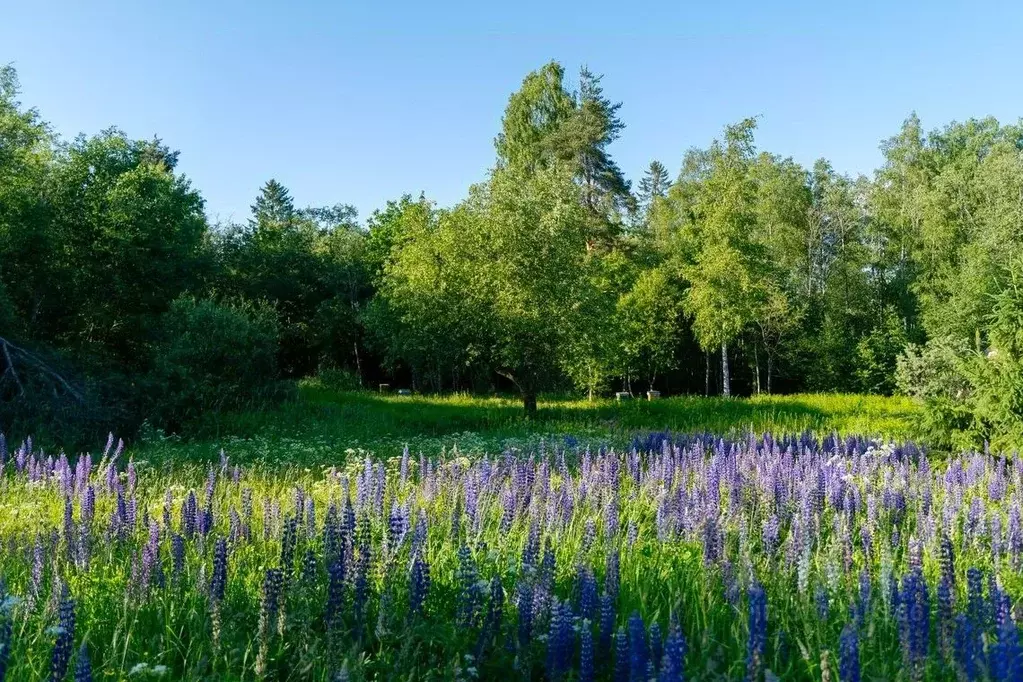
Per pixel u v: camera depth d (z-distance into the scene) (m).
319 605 5.61
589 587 5.43
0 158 23.50
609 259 43.66
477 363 26.30
